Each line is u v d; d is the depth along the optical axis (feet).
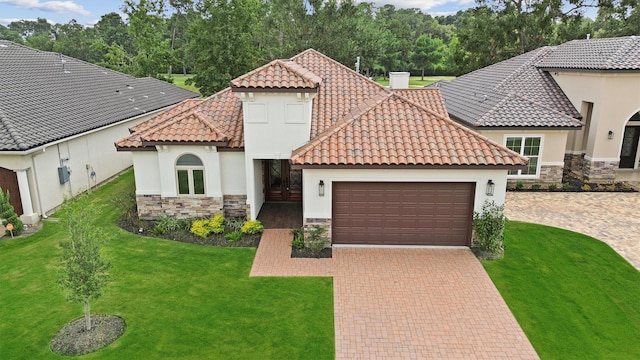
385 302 41.75
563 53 92.12
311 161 49.32
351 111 63.36
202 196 60.29
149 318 39.06
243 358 34.19
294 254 51.37
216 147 57.82
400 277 46.26
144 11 180.24
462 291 43.70
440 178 50.44
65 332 37.01
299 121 55.88
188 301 41.81
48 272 47.75
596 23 186.60
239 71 147.95
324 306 41.09
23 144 57.21
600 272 47.80
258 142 56.75
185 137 56.95
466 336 36.96
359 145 51.47
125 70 186.19
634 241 55.57
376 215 52.65
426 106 70.95
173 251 52.39
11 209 57.26
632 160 86.94
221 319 39.04
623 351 35.29
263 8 179.52
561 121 73.20
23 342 35.88
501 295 43.04
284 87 53.52
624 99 74.95
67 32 287.28
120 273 46.93
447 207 52.13
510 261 49.98
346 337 36.78
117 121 84.23
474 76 110.83
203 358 34.14
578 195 73.36
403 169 49.88
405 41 312.91
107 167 83.46
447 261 49.75
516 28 148.36
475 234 52.16
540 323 38.78
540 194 73.97
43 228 60.49
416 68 311.68
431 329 37.86
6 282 45.57
